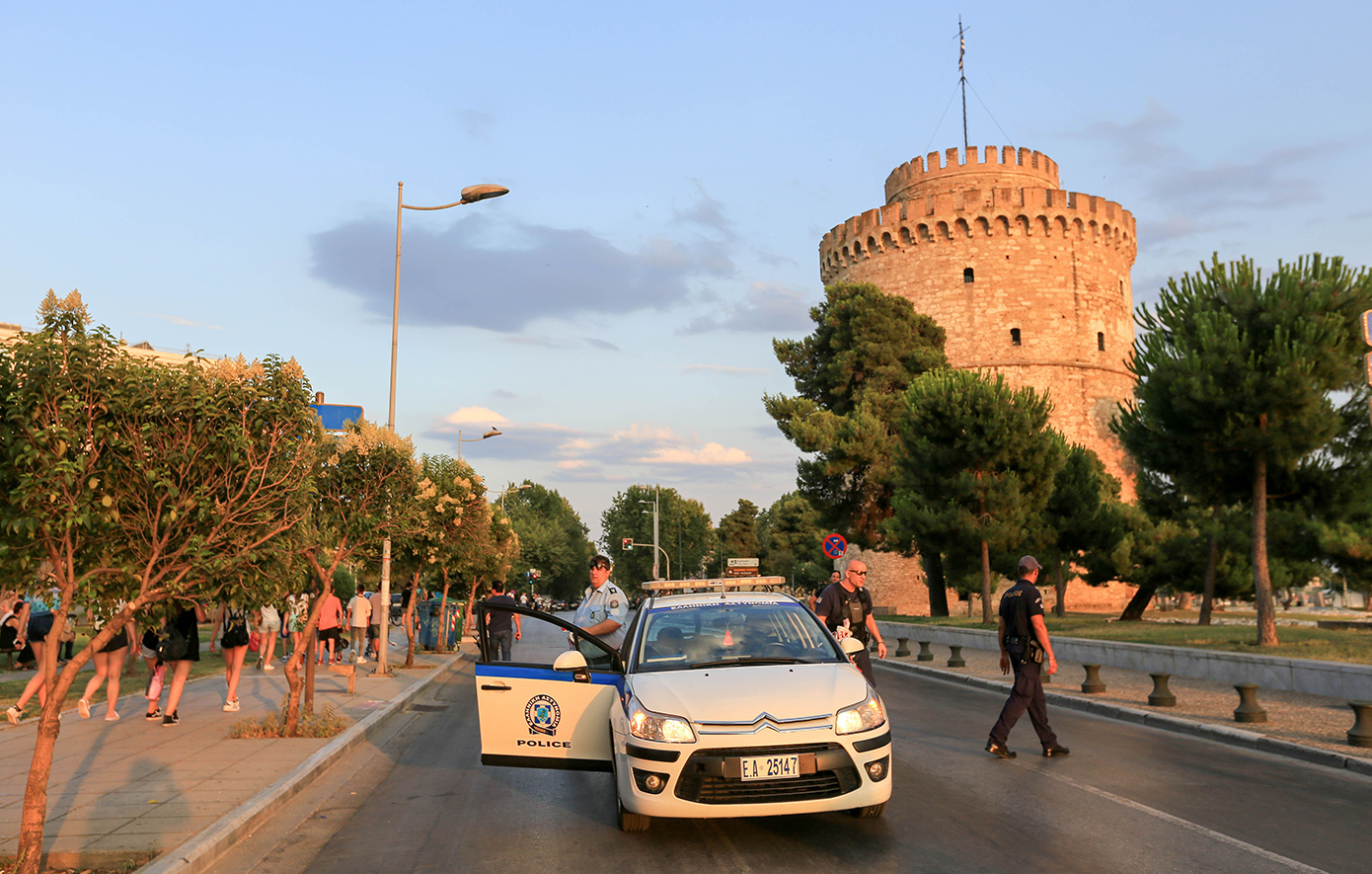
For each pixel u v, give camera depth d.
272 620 21.30
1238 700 13.86
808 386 47.47
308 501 7.74
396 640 37.50
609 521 132.38
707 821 7.32
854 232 57.94
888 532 33.88
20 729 11.91
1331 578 26.23
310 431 7.44
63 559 6.45
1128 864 5.79
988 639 26.44
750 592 8.84
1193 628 23.48
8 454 5.94
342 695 16.22
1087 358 53.66
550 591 122.69
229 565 6.79
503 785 9.04
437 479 23.83
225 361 6.95
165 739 11.15
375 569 24.89
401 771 9.85
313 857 6.53
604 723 7.61
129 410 6.35
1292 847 6.16
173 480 6.60
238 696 15.83
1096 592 53.06
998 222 53.56
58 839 6.54
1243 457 18.69
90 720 12.80
